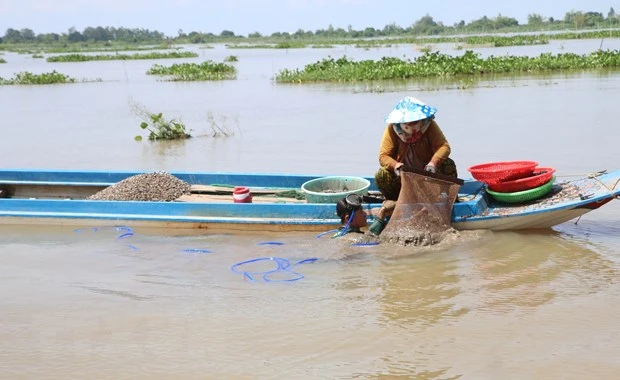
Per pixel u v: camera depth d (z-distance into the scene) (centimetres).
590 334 440
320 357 424
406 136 636
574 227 665
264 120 1511
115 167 1059
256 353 432
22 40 14462
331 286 538
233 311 497
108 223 712
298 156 1077
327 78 2594
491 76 2427
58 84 2953
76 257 630
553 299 497
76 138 1362
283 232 670
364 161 1017
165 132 1327
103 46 10769
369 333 454
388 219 646
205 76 2958
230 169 1009
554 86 1886
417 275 554
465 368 405
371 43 7275
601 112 1338
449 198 627
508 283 530
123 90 2502
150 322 482
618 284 521
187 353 435
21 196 836
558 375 393
